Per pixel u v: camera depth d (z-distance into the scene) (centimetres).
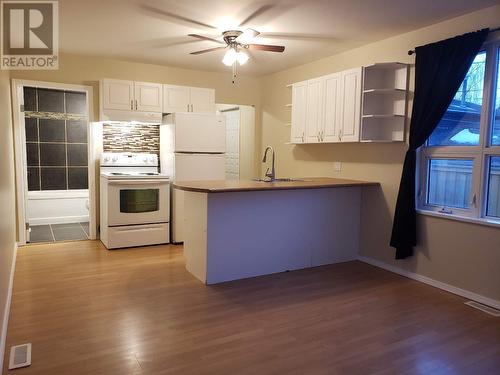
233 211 362
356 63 441
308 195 406
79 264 409
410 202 370
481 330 270
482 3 305
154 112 505
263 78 607
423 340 254
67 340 246
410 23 353
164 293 330
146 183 482
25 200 494
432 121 347
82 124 661
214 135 512
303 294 334
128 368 216
